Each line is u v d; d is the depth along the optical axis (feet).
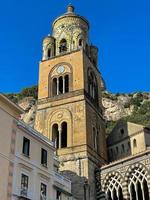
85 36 302.66
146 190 207.41
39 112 268.82
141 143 260.21
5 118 145.69
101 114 283.59
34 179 158.40
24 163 153.79
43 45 301.63
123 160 221.46
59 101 265.13
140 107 527.81
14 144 147.74
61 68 280.31
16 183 145.38
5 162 139.33
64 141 256.93
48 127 259.19
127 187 213.05
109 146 285.84
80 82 265.75
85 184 222.89
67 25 303.68
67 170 232.73
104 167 231.71
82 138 241.35
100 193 225.15
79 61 275.80
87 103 260.01
